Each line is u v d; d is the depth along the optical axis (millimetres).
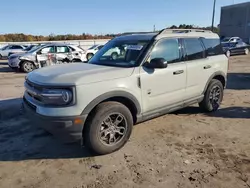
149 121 5098
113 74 3615
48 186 2969
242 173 3197
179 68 4504
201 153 3740
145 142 4125
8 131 4645
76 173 3240
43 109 3285
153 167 3352
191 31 5062
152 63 3918
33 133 4547
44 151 3859
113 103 3623
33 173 3254
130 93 3756
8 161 3566
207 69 5191
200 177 3115
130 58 4125
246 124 4922
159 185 2961
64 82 3258
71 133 3293
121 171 3270
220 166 3371
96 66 4059
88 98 3328
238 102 6590
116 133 3771
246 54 23438
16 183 3031
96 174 3209
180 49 4645
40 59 13711
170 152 3773
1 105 6418
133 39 4512
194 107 6074
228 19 45719
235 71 12758
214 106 5668
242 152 3766
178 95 4602
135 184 2986
